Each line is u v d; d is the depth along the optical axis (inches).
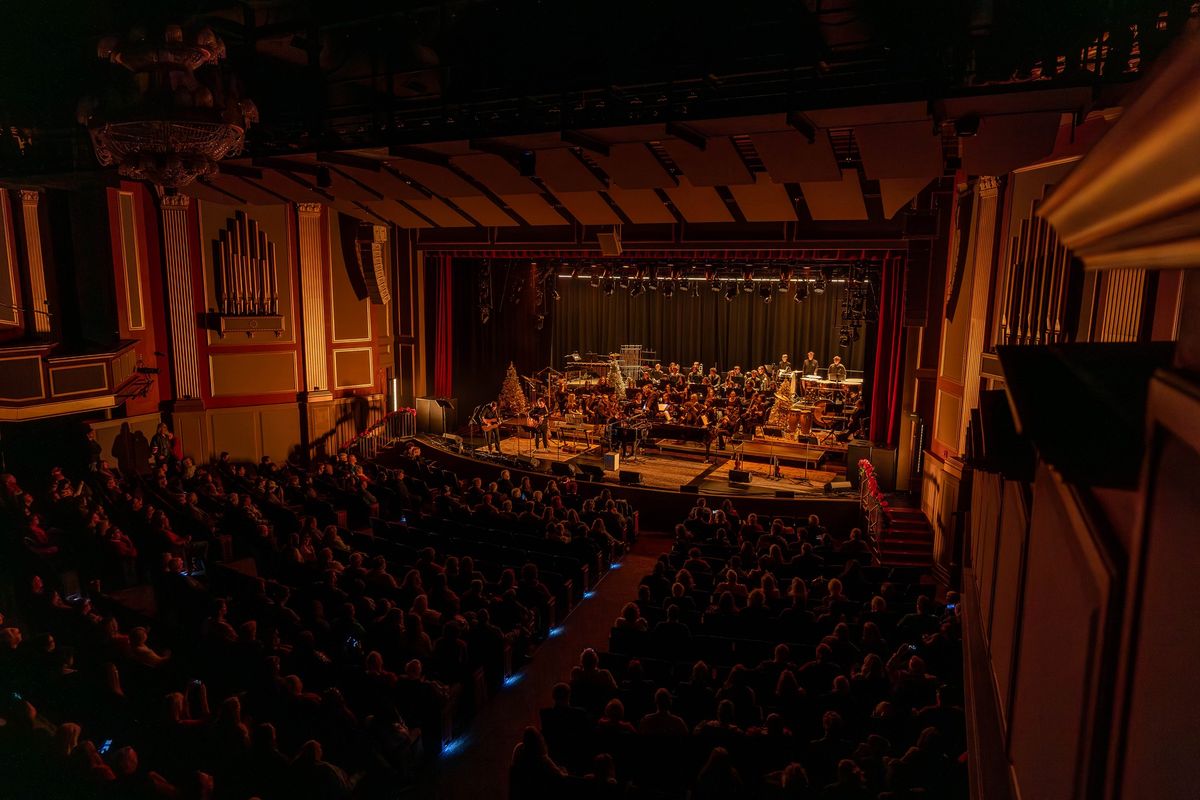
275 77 579.2
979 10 342.3
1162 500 47.9
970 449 134.7
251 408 767.1
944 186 578.9
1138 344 98.8
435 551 470.9
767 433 842.8
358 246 828.6
